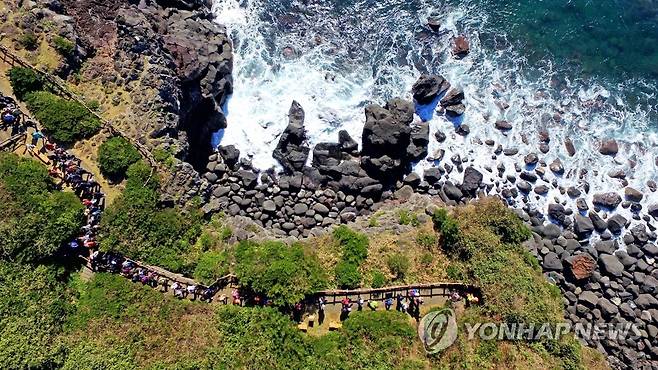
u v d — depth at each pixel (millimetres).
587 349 37875
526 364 35062
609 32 46125
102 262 33969
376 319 35062
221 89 41781
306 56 44781
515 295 36375
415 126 41969
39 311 31125
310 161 41812
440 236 38875
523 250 39062
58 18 37000
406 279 36969
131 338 32000
